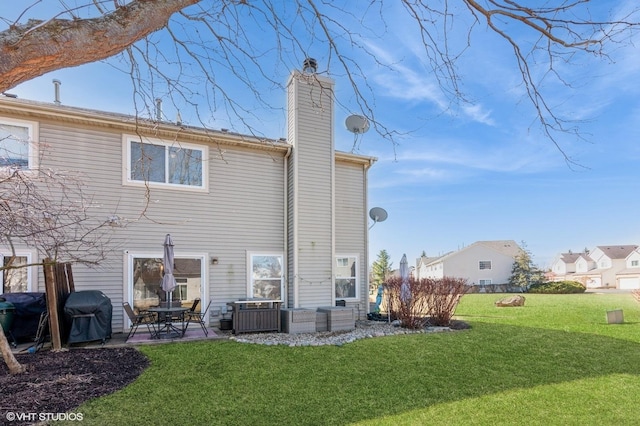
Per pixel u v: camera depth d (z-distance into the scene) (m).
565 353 6.96
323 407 4.30
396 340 8.10
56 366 5.75
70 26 1.93
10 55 1.75
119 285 8.99
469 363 6.21
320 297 10.80
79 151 8.88
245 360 6.25
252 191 10.66
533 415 4.12
